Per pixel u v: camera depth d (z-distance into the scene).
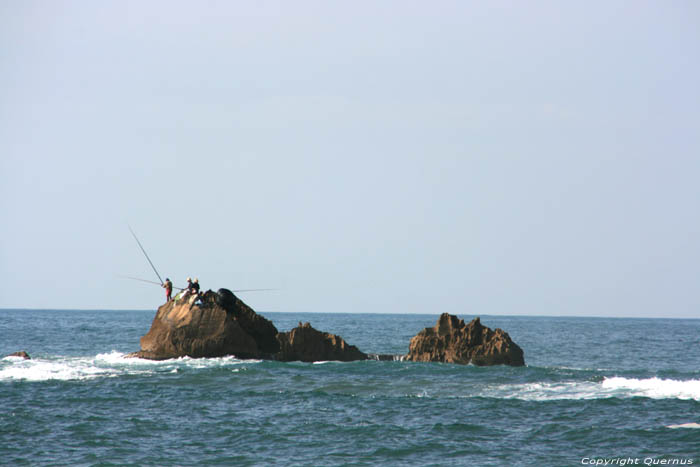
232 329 163.00
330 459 86.19
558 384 135.25
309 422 103.88
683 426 100.31
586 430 98.94
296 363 160.62
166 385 131.25
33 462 83.69
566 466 83.44
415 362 164.50
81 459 85.19
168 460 85.31
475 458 86.75
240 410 111.56
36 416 105.25
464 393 125.81
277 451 89.44
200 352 161.88
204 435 96.69
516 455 87.88
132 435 96.19
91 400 117.19
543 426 101.50
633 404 115.06
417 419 105.88
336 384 134.12
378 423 103.25
